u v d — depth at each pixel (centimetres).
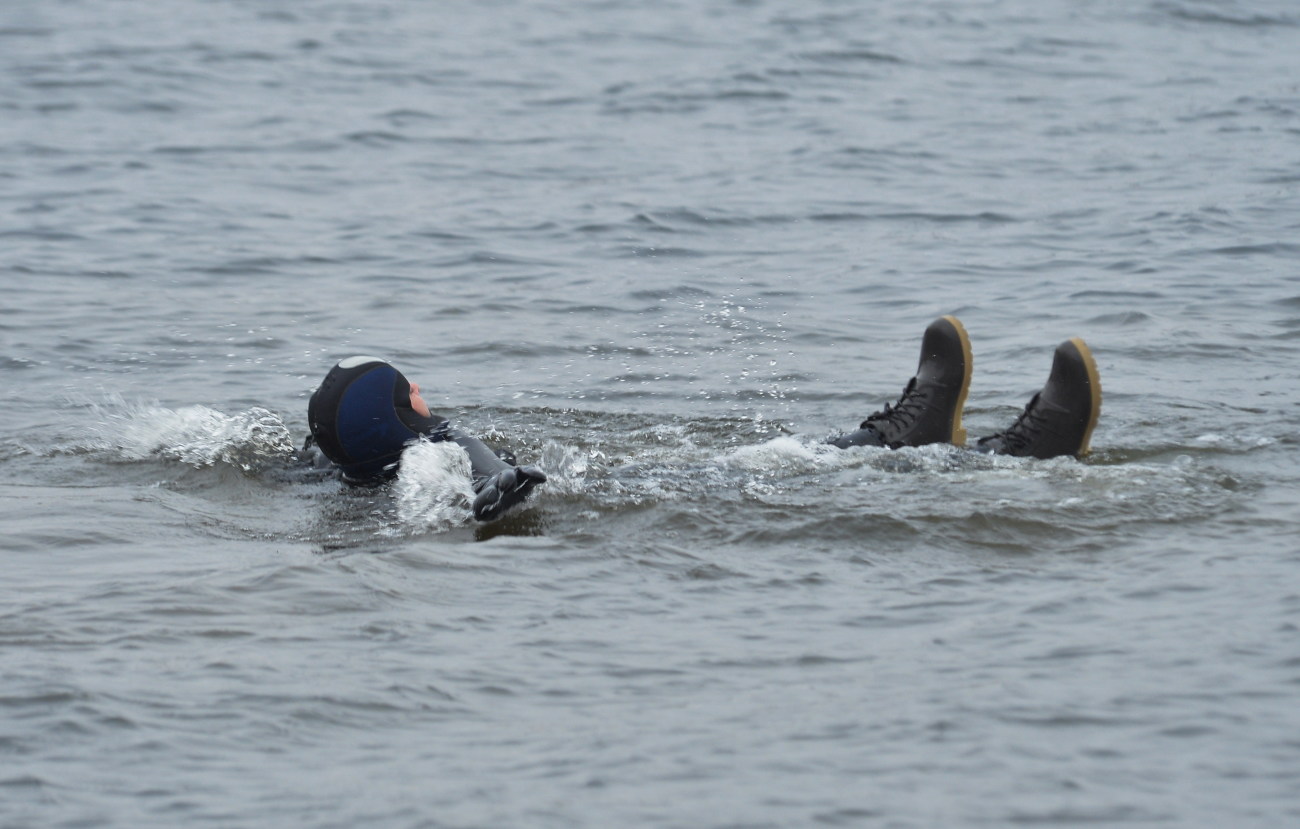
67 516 2189
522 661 1561
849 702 1434
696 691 1476
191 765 1324
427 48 9388
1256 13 10681
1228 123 6762
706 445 2694
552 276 4412
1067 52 9081
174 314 3931
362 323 3847
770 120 7094
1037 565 1852
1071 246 4678
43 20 10231
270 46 9338
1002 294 4103
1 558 1959
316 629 1662
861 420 2903
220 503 2312
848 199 5462
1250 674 1457
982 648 1563
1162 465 2330
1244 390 2984
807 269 4484
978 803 1224
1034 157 6175
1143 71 8369
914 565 1870
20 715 1418
